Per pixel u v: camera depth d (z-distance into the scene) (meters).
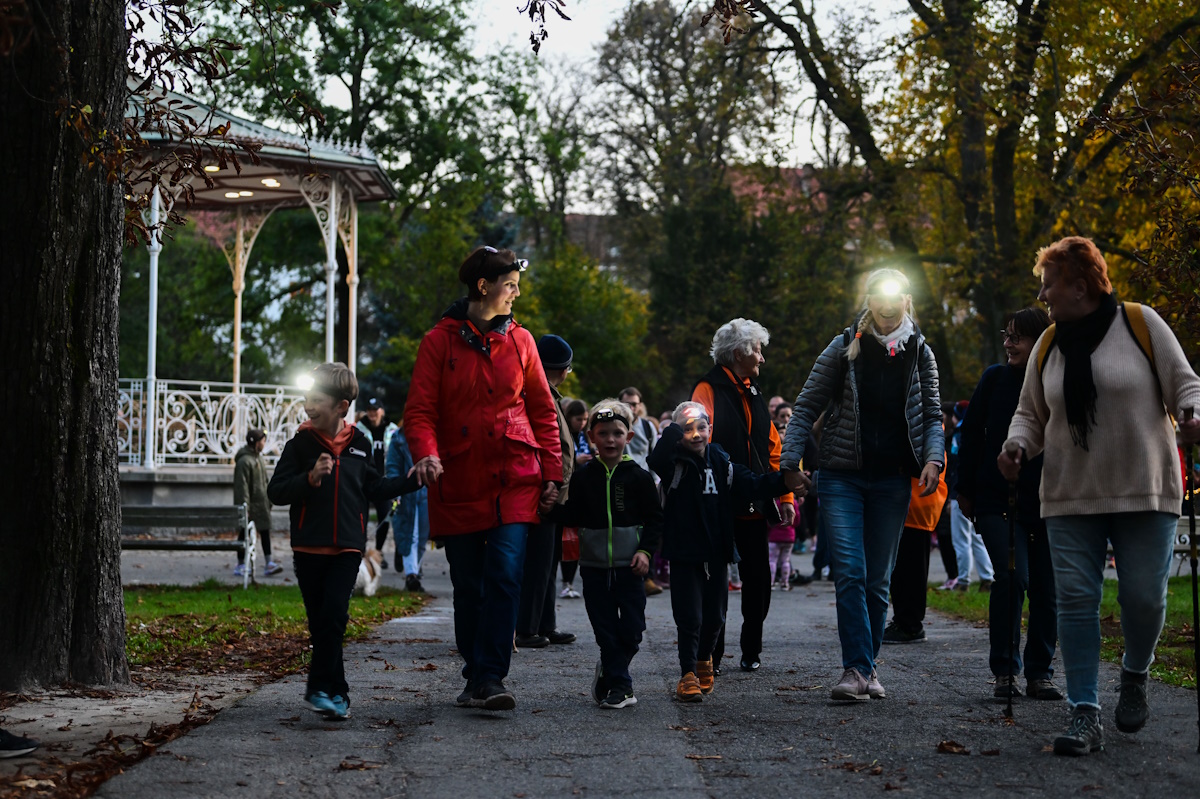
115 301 6.29
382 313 38.38
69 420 6.04
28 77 5.81
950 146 24.19
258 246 32.47
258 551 18.31
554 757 4.59
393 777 4.27
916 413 5.96
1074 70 21.77
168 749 4.61
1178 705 5.49
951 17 22.36
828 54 23.83
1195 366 7.74
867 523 6.04
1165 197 7.76
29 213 5.87
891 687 6.28
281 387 21.59
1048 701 5.80
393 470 12.31
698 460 6.06
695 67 31.61
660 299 36.50
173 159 6.75
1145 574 4.65
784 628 9.41
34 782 4.00
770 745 4.80
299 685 6.29
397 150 32.31
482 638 5.51
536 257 42.62
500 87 33.25
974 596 11.30
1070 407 4.68
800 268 27.45
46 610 6.00
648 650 8.04
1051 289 4.77
